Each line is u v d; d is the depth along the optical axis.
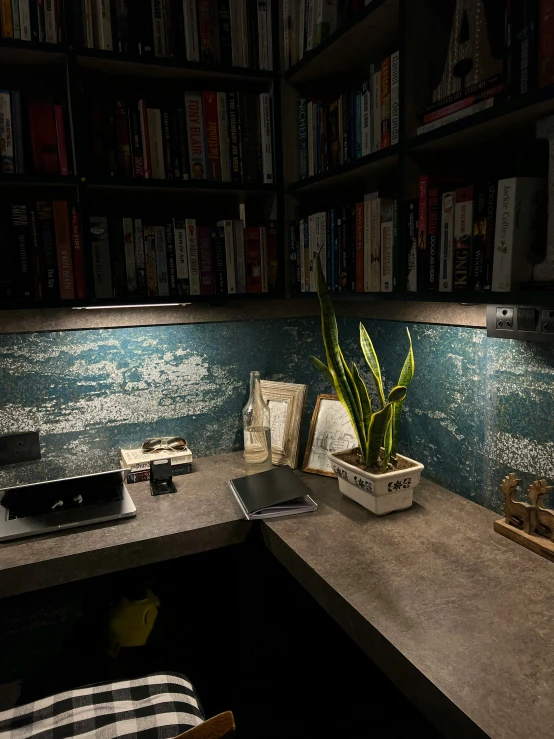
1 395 1.66
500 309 1.23
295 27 1.68
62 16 1.46
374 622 0.97
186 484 1.69
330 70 1.67
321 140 1.66
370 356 1.53
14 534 1.33
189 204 1.93
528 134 1.14
